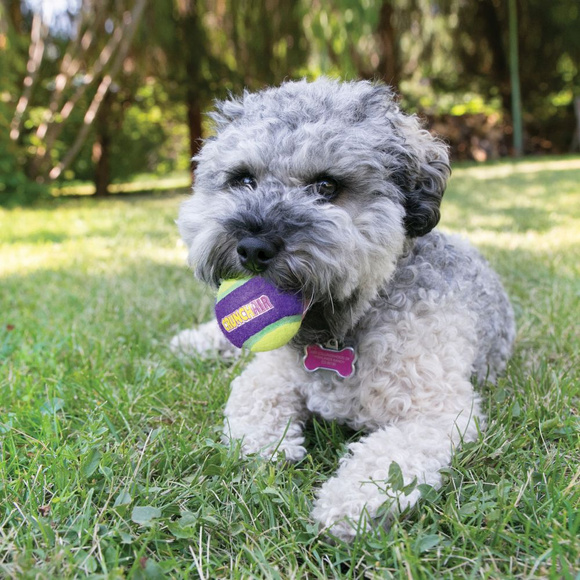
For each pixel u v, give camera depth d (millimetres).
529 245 1255
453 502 465
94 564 420
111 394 630
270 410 583
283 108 576
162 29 2965
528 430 561
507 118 4840
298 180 548
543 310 837
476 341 616
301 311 518
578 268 1028
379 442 511
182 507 478
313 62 3312
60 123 2865
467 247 692
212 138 635
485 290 662
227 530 459
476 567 412
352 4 2502
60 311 917
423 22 4230
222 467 508
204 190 608
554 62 4703
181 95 3541
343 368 561
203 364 733
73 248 1465
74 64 2822
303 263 508
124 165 4348
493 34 4594
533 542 430
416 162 588
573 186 2348
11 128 2756
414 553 425
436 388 547
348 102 576
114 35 2846
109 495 480
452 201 2098
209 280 559
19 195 2650
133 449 539
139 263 1255
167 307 921
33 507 467
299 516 464
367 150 547
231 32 3234
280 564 431
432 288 584
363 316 573
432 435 518
